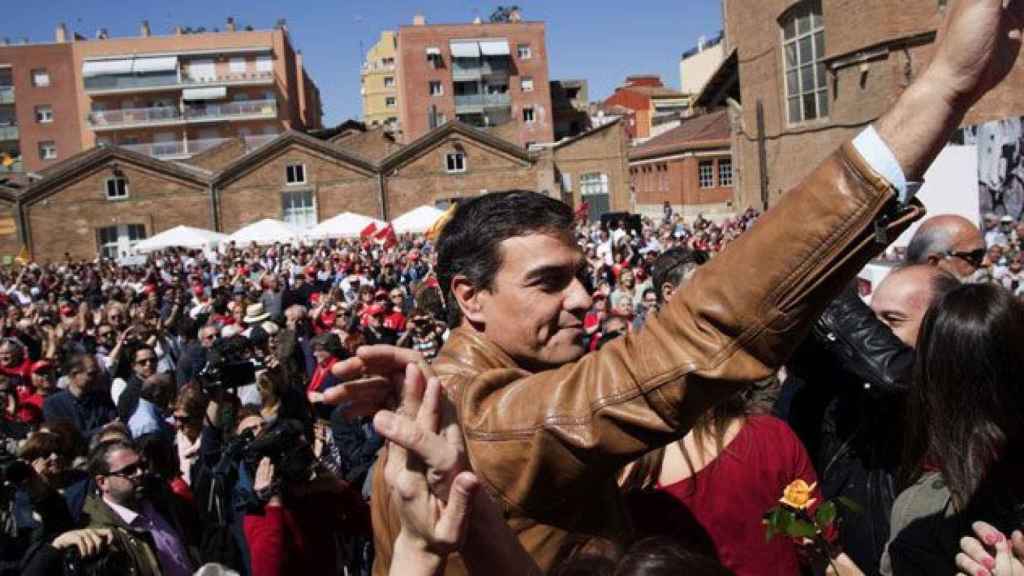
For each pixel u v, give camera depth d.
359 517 4.51
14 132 81.44
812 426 3.08
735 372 1.37
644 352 1.46
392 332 11.16
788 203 1.36
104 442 4.49
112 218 50.03
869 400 2.82
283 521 4.21
